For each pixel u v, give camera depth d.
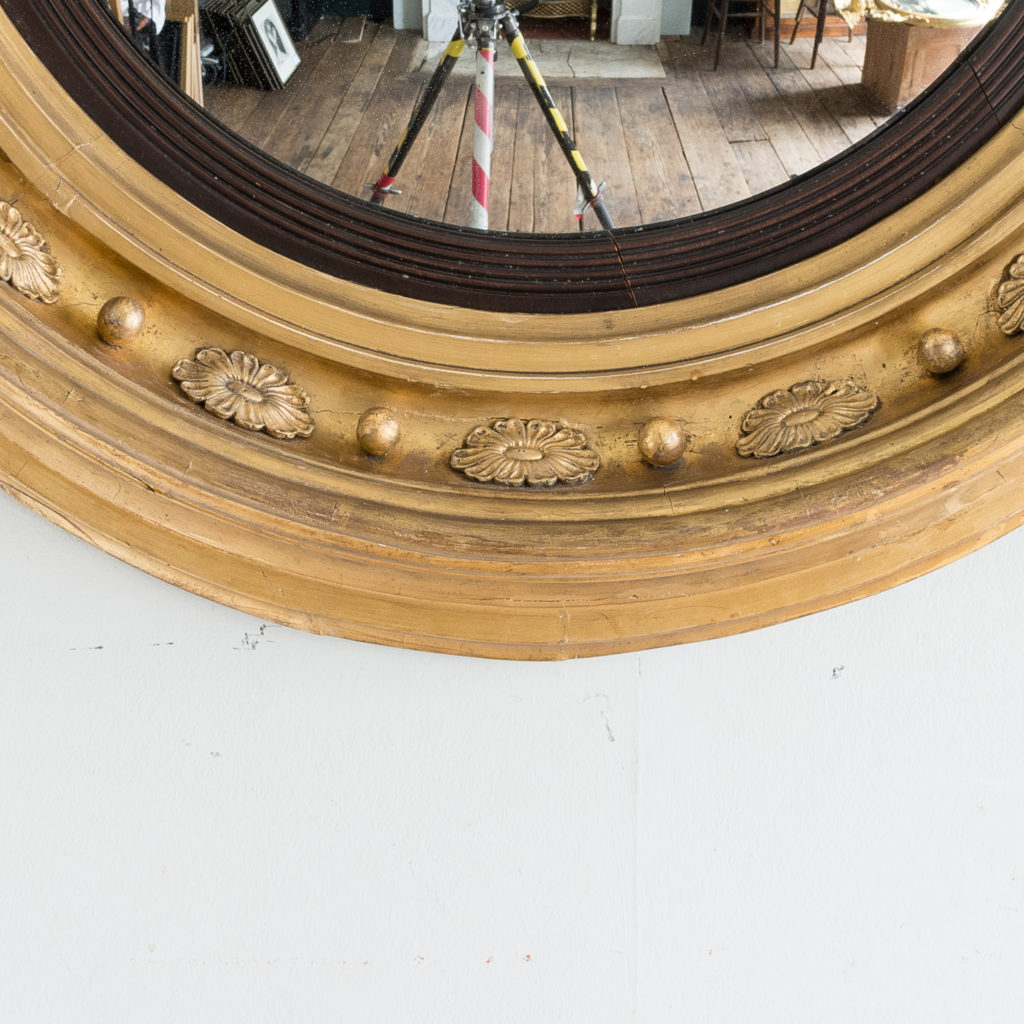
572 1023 0.77
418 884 0.73
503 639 0.63
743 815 0.73
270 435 0.59
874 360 0.61
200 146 0.55
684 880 0.74
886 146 0.56
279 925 0.73
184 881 0.72
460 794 0.71
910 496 0.59
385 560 0.59
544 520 0.60
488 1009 0.76
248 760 0.69
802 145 0.56
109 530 0.59
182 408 0.58
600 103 0.55
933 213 0.58
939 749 0.71
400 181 0.56
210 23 0.53
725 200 0.57
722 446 0.62
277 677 0.67
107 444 0.56
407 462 0.61
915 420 0.59
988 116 0.56
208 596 0.61
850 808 0.73
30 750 0.68
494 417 0.62
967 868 0.74
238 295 0.58
